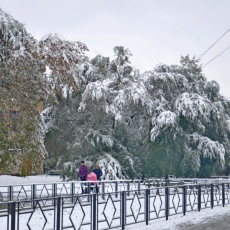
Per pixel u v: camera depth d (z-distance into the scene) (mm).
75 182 14359
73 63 17484
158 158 26781
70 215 7871
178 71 30812
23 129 16203
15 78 15695
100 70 30406
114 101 26281
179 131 26219
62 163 28094
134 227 9523
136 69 30641
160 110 27188
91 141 26188
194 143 28391
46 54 16297
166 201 10898
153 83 28750
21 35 16656
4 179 30000
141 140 28656
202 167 28750
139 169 27578
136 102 25688
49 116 29656
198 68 35500
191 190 12570
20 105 16156
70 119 30078
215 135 29766
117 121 27062
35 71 16875
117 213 9648
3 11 16781
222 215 11734
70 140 30203
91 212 8406
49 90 17672
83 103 26719
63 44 16766
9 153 16203
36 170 17188
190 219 10906
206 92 32250
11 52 15602
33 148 16688
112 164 25422
